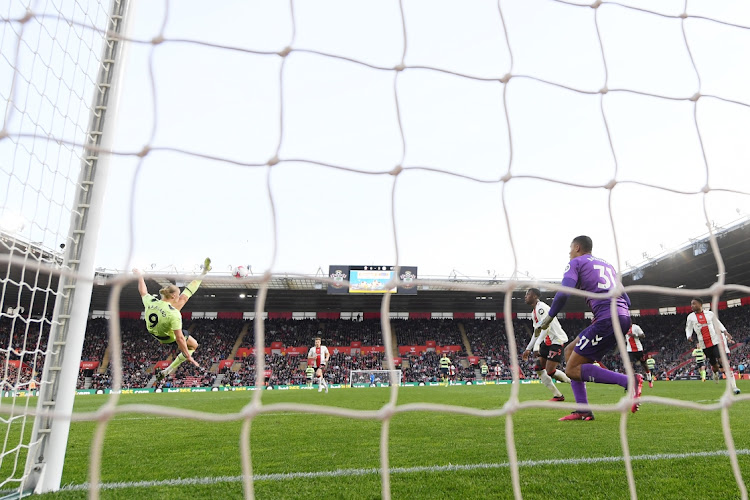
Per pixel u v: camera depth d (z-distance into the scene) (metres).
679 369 33.59
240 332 41.50
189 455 4.05
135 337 38.47
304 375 36.22
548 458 3.54
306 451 4.12
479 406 8.93
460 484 2.90
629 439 4.25
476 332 42.56
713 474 3.03
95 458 1.30
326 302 40.78
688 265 29.89
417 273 35.09
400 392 17.56
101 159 3.18
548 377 7.35
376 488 2.87
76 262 3.06
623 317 4.79
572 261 4.96
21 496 2.76
